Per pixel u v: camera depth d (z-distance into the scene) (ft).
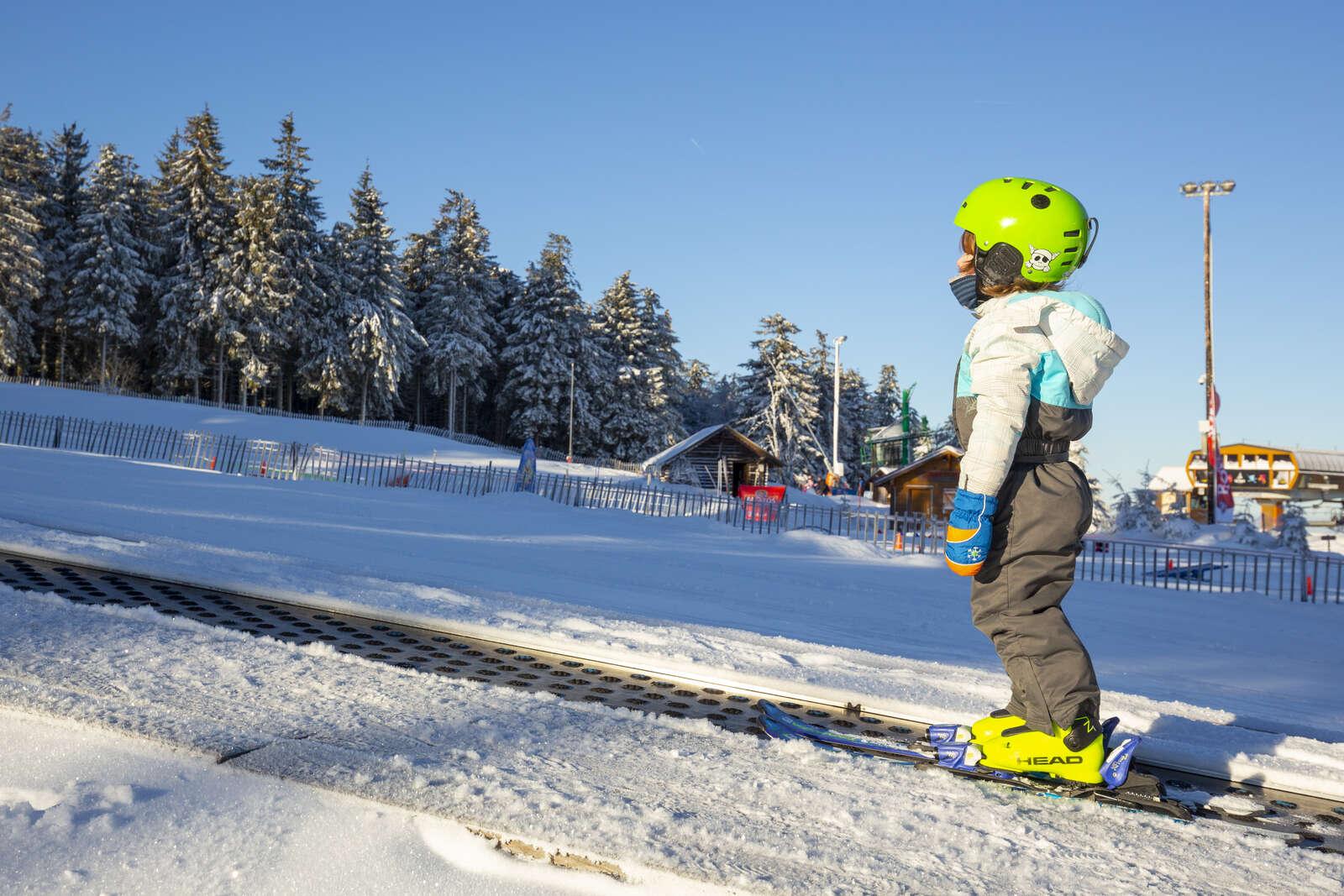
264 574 11.60
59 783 5.16
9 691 6.27
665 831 4.78
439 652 9.09
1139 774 6.16
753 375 245.45
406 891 4.28
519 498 74.28
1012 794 6.04
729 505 79.46
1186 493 118.01
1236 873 4.85
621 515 71.92
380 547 30.89
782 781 5.83
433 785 5.16
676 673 8.84
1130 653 26.68
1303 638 34.42
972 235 7.47
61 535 13.32
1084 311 6.70
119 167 201.67
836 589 36.63
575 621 10.68
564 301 246.06
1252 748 7.40
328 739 5.93
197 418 154.81
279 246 208.64
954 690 8.69
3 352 186.60
